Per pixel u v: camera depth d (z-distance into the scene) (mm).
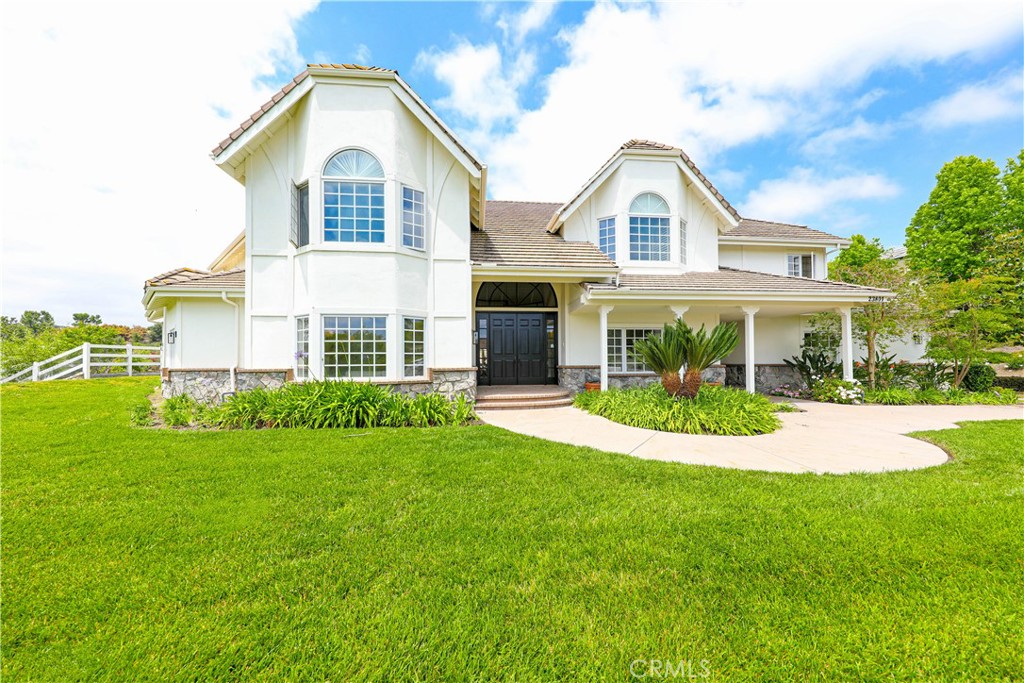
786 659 2328
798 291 12570
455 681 2213
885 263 15008
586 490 4941
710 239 15367
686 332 9742
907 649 2385
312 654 2400
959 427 8938
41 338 23188
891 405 12641
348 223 10625
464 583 3064
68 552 3504
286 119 10922
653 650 2385
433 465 5934
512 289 15148
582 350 14250
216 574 3184
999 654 2328
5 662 2338
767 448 7145
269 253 11008
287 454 6441
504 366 14789
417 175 11352
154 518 4156
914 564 3266
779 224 19141
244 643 2469
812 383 14562
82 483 5133
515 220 16766
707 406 9242
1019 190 19250
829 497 4625
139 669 2295
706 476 5465
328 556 3441
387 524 4035
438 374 11359
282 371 10922
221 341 12359
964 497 4570
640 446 7266
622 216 14281
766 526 3918
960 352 13750
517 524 4027
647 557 3396
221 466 5816
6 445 6941
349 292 10523
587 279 12844
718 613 2711
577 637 2500
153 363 21125
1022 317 14828
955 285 13461
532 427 8984
